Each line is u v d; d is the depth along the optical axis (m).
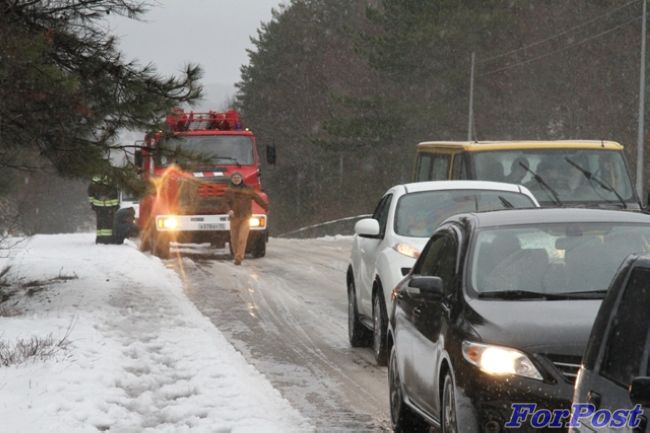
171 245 66.88
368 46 136.50
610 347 10.56
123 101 31.61
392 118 130.25
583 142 38.28
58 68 29.45
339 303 37.38
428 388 16.42
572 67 121.62
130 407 19.55
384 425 19.20
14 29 29.09
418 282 16.70
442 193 27.50
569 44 123.44
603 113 116.75
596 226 17.38
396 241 25.56
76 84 28.94
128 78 31.75
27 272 40.28
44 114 29.73
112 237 59.38
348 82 166.88
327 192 172.25
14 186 32.62
